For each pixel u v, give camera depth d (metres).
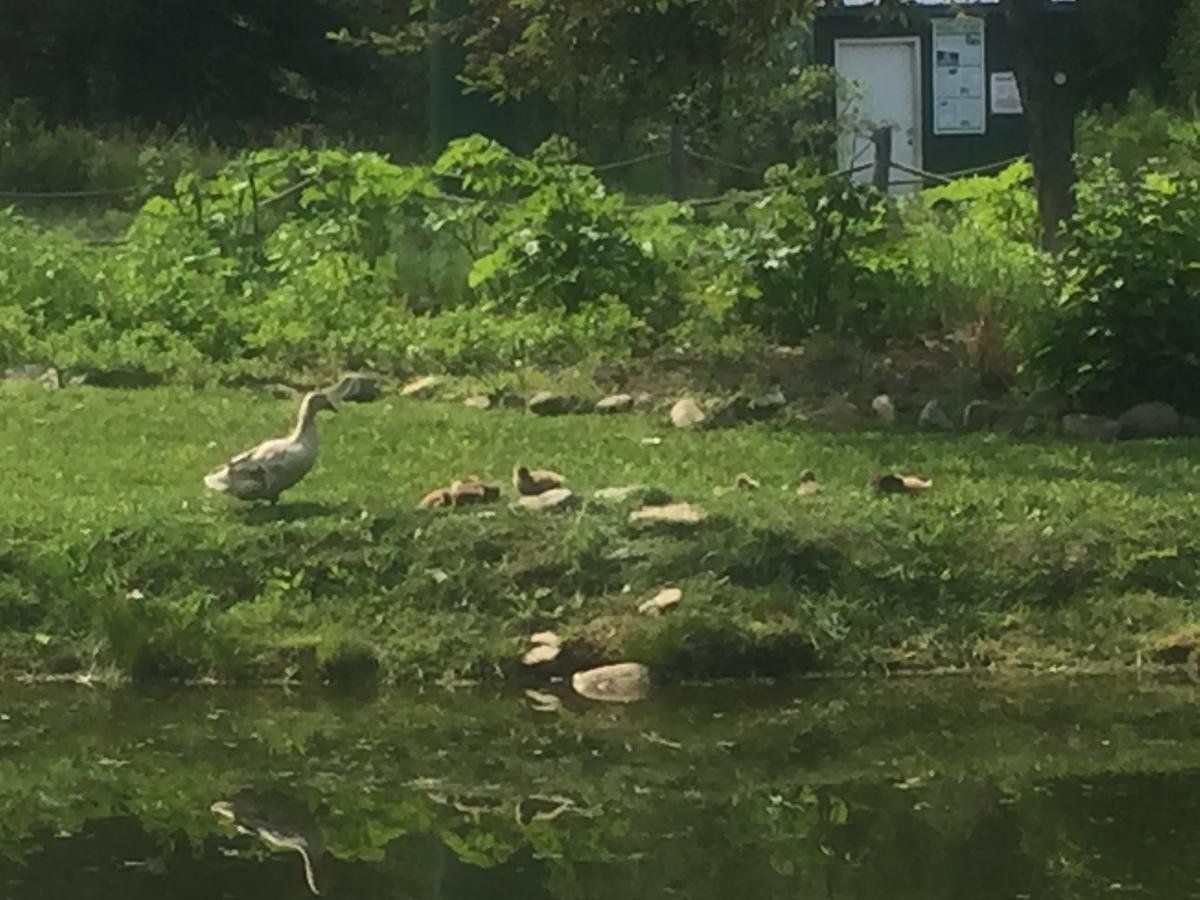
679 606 9.68
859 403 13.94
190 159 25.75
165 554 9.96
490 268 16.30
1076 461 11.95
